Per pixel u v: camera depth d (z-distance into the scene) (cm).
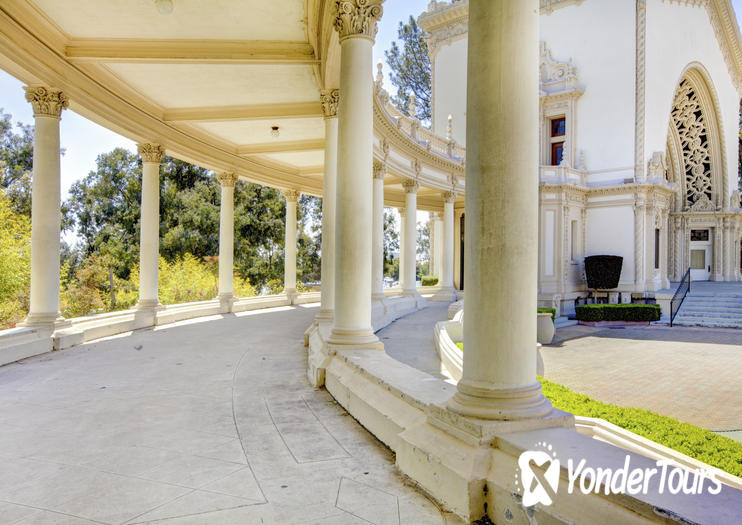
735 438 718
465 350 373
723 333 2041
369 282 721
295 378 785
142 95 1307
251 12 894
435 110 3750
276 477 402
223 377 794
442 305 2380
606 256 2789
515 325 353
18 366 891
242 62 1017
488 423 341
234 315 1903
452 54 3672
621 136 2944
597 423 544
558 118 3228
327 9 802
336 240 717
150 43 1012
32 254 1051
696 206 3722
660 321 2388
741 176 4594
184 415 581
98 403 637
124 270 3353
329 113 1058
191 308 1784
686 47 3216
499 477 320
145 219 1497
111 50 1020
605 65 3009
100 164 3728
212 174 3812
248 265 3725
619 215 2914
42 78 981
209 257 3356
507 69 352
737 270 3719
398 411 462
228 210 1912
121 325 1368
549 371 1249
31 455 455
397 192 2855
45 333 1045
